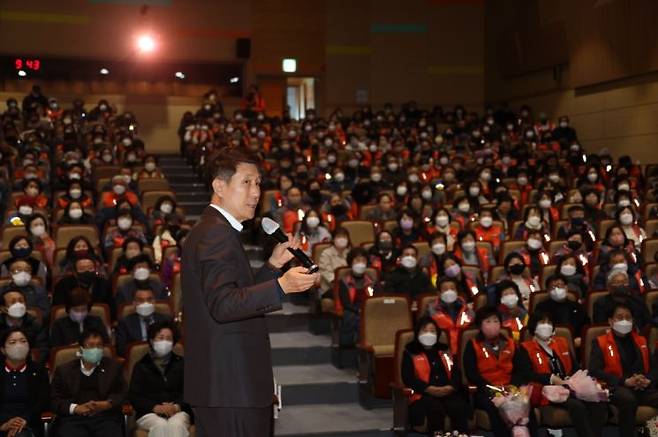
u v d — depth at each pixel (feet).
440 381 24.95
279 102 85.71
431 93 86.58
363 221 39.91
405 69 86.38
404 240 39.52
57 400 22.56
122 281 30.53
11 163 52.85
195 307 8.78
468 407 24.80
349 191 49.60
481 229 40.45
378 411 27.63
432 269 34.68
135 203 41.63
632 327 26.40
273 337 33.01
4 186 45.88
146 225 40.14
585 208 43.55
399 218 41.22
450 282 28.55
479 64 86.63
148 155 54.85
